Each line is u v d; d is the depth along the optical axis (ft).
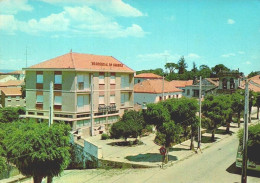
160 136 97.45
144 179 62.49
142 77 268.00
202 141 105.09
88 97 119.34
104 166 77.56
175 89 193.26
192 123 80.43
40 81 121.60
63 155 48.21
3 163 47.52
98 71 121.39
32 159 45.70
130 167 74.18
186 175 64.03
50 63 121.19
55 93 117.19
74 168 83.41
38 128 48.98
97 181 63.57
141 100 175.83
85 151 83.97
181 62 416.26
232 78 192.54
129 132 94.58
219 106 102.01
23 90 213.66
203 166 71.56
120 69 134.41
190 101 78.28
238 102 118.42
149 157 80.43
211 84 217.15
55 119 115.14
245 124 48.55
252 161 60.59
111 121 131.03
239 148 63.36
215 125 103.65
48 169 48.37
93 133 111.14
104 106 125.80
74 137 86.48
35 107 123.24
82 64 118.73
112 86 130.52
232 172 65.77
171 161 76.95
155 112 72.23
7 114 120.78
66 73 114.32
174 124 72.79
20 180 64.59
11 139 47.11
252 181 58.75
